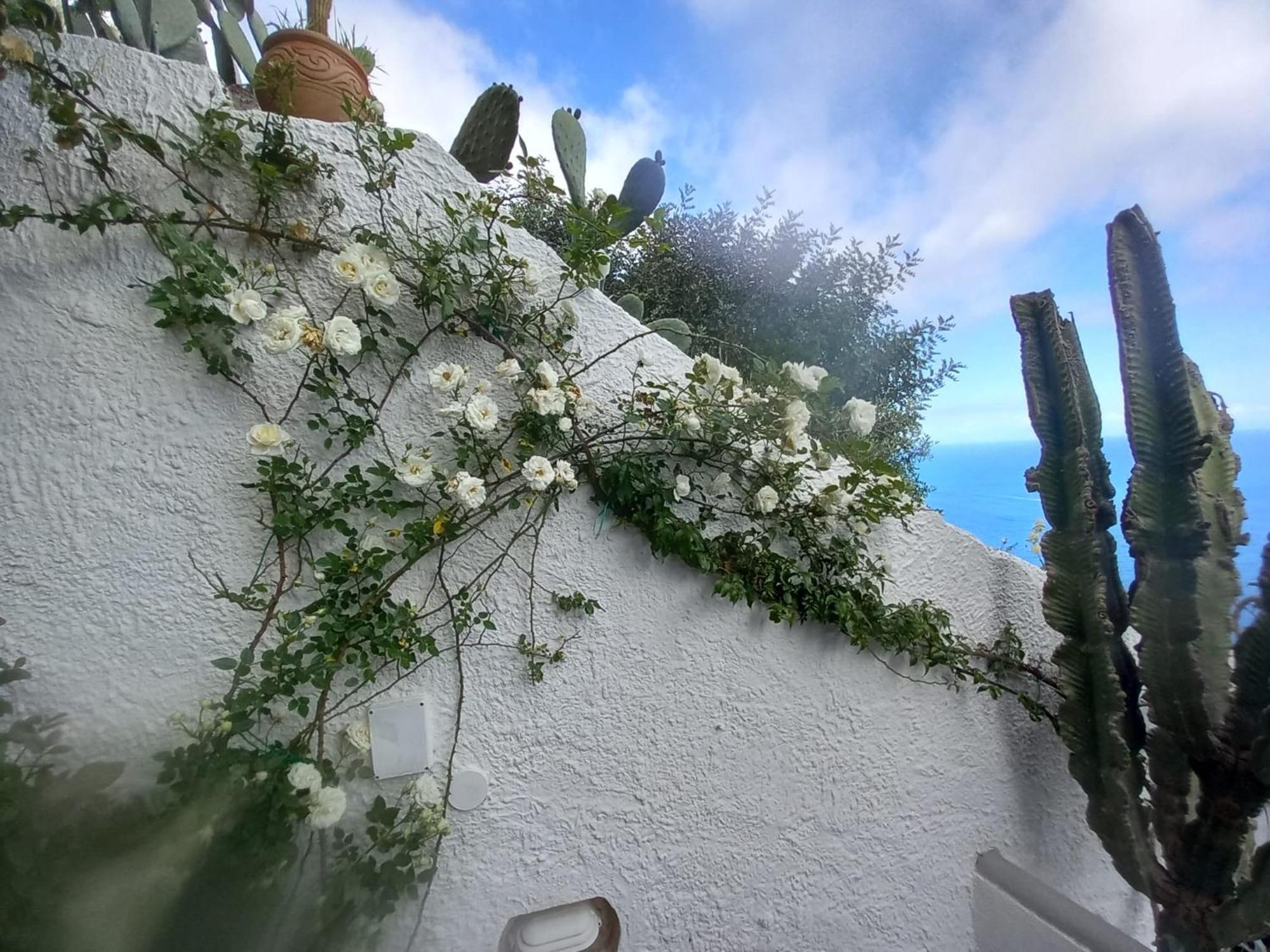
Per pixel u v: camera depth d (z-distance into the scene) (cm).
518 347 148
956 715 196
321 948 122
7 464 110
